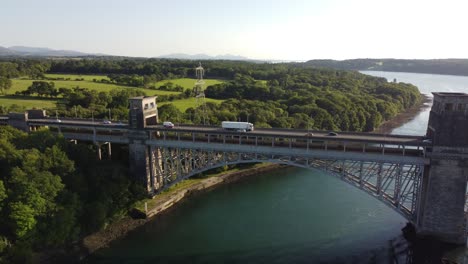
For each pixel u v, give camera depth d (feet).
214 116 366.84
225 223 221.25
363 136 209.36
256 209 241.14
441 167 178.29
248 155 220.23
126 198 218.38
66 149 221.66
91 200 205.77
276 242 197.67
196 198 261.03
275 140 224.94
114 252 187.52
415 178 191.31
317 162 204.44
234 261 180.86
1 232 168.04
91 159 225.35
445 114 173.17
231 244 196.65
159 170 244.22
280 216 229.45
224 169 312.91
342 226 214.07
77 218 193.06
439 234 183.52
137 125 231.09
